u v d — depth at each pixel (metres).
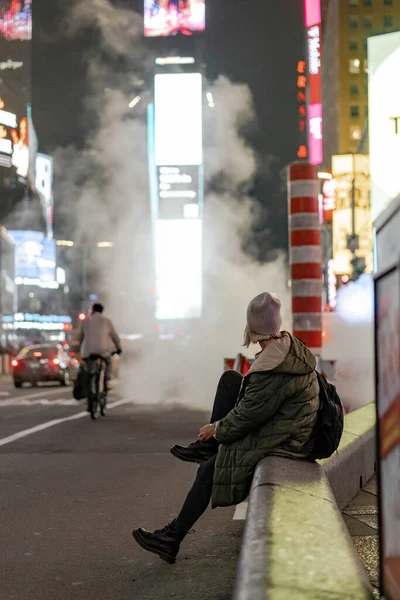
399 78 28.66
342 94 110.31
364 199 61.50
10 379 44.47
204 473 4.80
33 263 151.25
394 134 28.52
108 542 5.59
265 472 4.05
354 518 5.95
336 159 61.97
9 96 157.25
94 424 14.29
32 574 4.79
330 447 4.64
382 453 2.51
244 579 2.45
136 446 10.98
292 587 2.36
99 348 15.41
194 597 4.32
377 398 2.58
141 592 4.43
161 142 143.62
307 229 14.62
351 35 110.94
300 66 132.75
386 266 2.47
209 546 5.51
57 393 25.56
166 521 6.27
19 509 6.75
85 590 4.46
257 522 3.13
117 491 7.55
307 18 115.44
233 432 4.50
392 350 2.39
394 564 2.36
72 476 8.45
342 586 2.40
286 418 4.50
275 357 4.47
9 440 11.71
